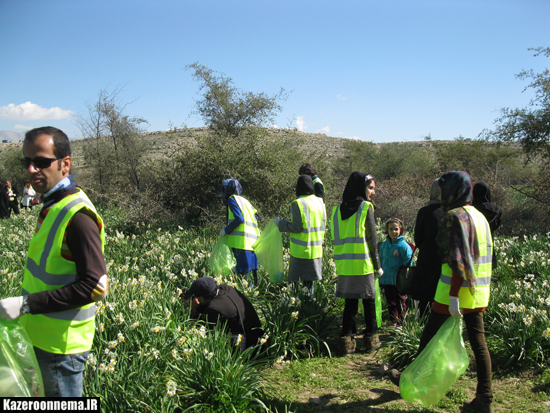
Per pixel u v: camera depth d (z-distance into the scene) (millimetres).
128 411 2822
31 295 1935
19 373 1956
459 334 3061
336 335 4891
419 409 3316
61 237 2033
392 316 5172
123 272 5750
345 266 4355
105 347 3439
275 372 4031
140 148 17594
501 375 3879
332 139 54875
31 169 2062
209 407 3148
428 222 4164
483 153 20625
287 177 11320
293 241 5195
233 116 15023
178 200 11703
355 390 3660
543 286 5160
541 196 11812
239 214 5793
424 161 27125
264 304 5328
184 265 6309
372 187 4465
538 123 12789
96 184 17016
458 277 3010
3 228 11453
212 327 4090
